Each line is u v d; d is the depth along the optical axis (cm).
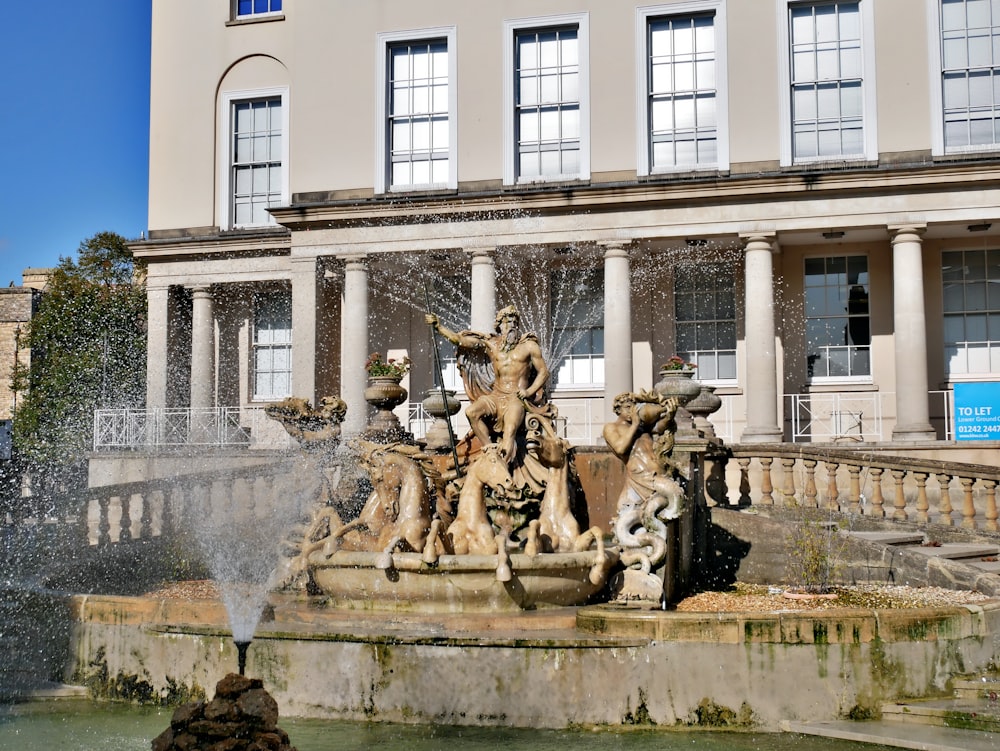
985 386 2708
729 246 2947
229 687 846
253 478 1708
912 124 2786
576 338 3109
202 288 3416
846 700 1096
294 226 3066
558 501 1395
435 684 1110
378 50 3161
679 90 2973
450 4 3114
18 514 1972
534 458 1416
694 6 2939
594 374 3098
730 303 3019
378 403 1964
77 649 1273
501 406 1440
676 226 2812
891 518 1775
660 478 1335
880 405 2916
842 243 2962
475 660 1108
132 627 1247
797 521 1630
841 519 1733
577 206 2864
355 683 1129
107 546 1842
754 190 2745
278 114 3519
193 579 1766
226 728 826
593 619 1145
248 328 3456
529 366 1477
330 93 3184
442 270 3225
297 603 1310
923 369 2662
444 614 1234
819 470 1934
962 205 2662
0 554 1844
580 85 3008
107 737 1079
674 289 3055
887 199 2703
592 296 3108
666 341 3041
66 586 1748
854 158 2842
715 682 1095
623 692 1098
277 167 3506
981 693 1115
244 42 3528
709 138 2950
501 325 1491
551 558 1244
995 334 2892
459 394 3161
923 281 2916
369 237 3017
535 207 2886
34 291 4316
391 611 1253
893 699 1105
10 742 1065
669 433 1369
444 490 1424
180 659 1205
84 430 3747
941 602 1329
